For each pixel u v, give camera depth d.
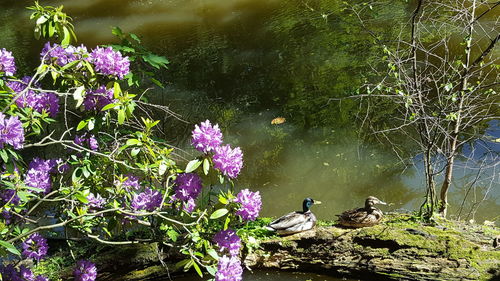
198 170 3.53
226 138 7.96
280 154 7.48
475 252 4.93
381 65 9.30
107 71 3.68
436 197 5.86
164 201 3.70
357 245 5.17
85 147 3.82
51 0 15.05
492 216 5.98
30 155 7.09
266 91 9.28
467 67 5.64
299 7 12.73
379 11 11.30
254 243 3.73
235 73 10.02
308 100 8.80
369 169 7.00
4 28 13.27
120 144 3.96
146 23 12.88
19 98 3.60
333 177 6.95
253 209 3.33
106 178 3.89
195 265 3.33
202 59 10.72
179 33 12.16
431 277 4.81
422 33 9.62
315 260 5.18
